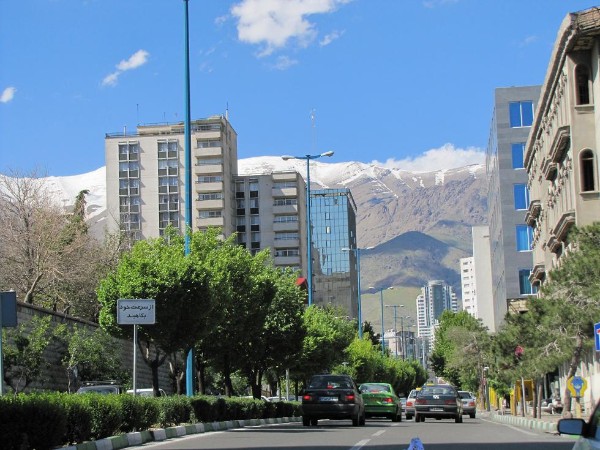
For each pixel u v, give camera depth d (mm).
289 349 44062
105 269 57625
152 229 131125
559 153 52062
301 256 141875
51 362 38938
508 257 84625
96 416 20016
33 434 16109
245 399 36094
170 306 28000
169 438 23984
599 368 47750
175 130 134375
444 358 141875
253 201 141750
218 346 37062
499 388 57188
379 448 19109
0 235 52656
